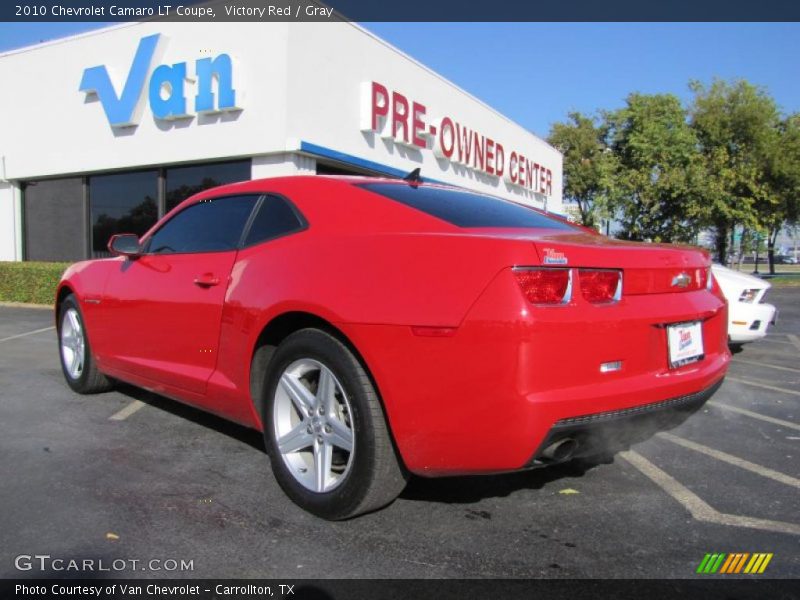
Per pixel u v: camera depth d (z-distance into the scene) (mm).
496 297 2322
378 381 2518
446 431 2395
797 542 2695
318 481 2797
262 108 10664
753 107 30594
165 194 12328
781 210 32469
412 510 2943
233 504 2963
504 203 3680
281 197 3332
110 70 12242
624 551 2592
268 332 3084
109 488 3129
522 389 2283
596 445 2670
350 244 2791
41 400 4805
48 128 13539
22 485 3148
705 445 4086
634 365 2617
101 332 4379
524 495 3152
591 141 34094
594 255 2549
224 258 3412
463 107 16672
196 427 4164
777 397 5609
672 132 30625
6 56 14133
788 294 22578
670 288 2883
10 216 14539
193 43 11383
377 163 12961
